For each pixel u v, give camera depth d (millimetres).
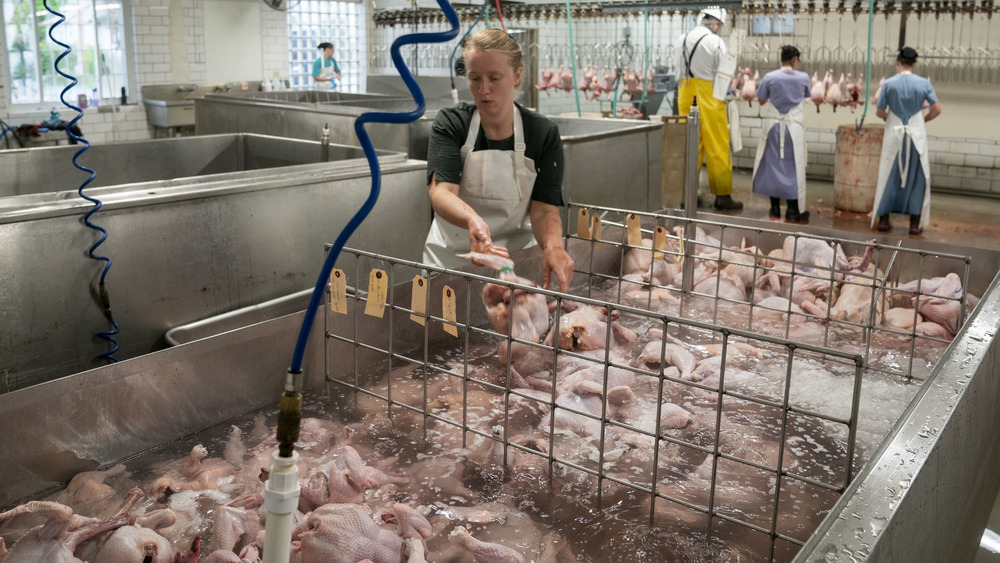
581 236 2869
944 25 8117
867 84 7211
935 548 1406
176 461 1738
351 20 11055
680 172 5695
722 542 1432
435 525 1454
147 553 1321
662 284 3096
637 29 10461
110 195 2730
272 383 2055
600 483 1551
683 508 1537
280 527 985
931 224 7137
